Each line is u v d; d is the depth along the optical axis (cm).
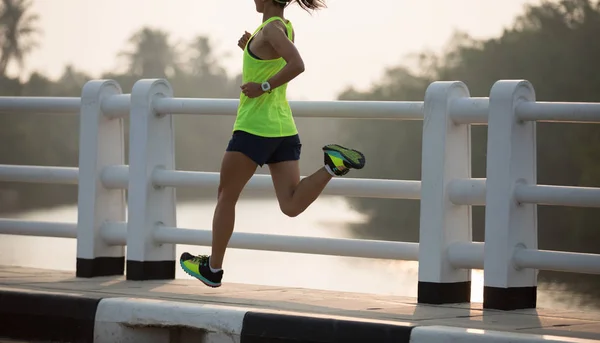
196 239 1262
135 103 1289
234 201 1016
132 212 1285
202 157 8612
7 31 10006
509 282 1068
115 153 1359
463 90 1144
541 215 4794
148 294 1105
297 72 972
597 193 1030
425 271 1111
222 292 1149
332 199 6506
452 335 856
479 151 5978
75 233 1365
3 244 3002
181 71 9862
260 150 988
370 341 888
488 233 1077
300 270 2433
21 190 7262
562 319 995
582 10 6544
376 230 5275
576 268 1043
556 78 6631
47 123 8825
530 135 1098
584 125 5962
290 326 925
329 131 6775
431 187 1116
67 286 1177
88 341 1034
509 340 834
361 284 2123
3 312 1089
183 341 997
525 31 6800
